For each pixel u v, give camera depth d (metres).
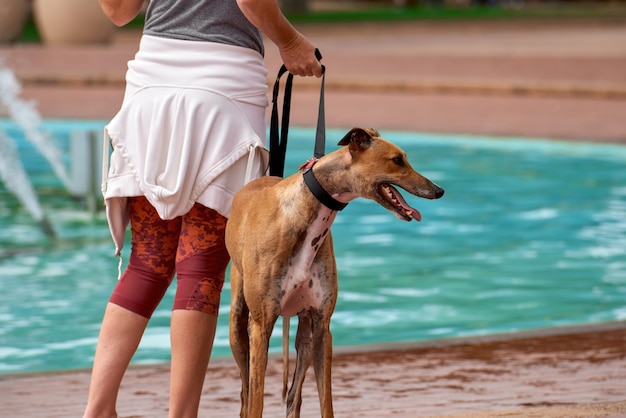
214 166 5.46
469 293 11.37
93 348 9.47
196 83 5.51
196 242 5.55
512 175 18.83
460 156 20.89
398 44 43.19
